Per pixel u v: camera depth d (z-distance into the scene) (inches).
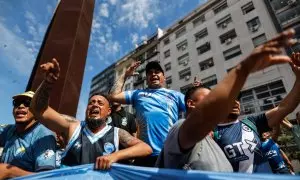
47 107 84.5
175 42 1038.4
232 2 856.9
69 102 217.8
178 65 976.3
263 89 678.5
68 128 91.0
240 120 94.6
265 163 83.7
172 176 50.1
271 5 735.1
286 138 511.8
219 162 58.3
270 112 92.5
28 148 91.3
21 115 97.4
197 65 892.0
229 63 791.1
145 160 104.1
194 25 979.3
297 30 648.4
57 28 251.3
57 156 95.3
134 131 161.8
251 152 83.4
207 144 62.3
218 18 887.1
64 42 241.6
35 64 244.4
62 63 228.5
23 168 88.7
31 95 101.5
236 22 816.3
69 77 224.8
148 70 131.3
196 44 932.6
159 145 105.7
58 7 273.0
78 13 265.4
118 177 62.9
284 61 38.0
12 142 96.6
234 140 86.4
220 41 847.1
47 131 96.6
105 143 88.4
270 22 721.0
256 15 767.7
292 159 538.6
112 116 159.9
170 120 113.0
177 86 939.3
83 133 91.0
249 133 88.0
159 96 120.4
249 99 701.9
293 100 83.3
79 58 247.8
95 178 63.6
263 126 93.5
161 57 1079.6
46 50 235.3
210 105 41.4
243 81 41.6
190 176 47.6
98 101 97.9
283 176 39.2
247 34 769.6
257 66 40.3
